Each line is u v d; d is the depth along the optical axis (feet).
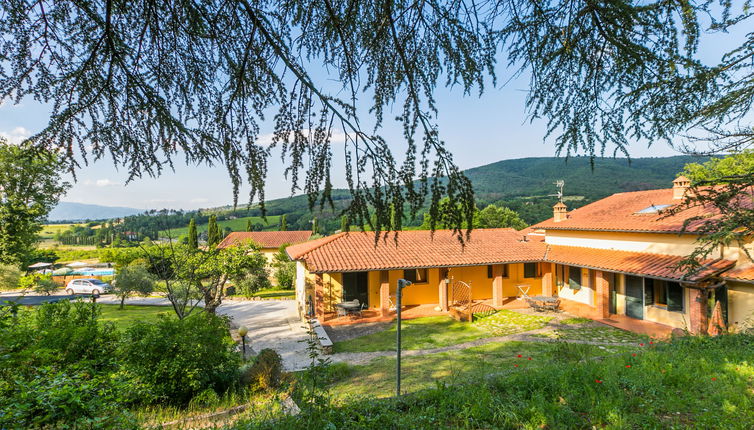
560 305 59.21
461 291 64.39
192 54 9.17
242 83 8.97
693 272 22.08
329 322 54.19
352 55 9.51
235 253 57.93
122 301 76.23
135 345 23.75
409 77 8.37
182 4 8.13
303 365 37.11
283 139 8.77
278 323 57.72
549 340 41.73
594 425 14.76
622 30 8.60
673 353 24.27
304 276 59.62
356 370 34.17
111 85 9.05
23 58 8.25
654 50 8.81
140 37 8.67
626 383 19.04
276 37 8.18
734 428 13.92
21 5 7.86
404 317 55.88
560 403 16.44
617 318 50.55
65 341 21.09
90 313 26.48
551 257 59.21
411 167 8.20
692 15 8.05
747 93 13.51
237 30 8.55
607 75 9.96
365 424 14.07
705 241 20.97
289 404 17.54
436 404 16.66
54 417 12.89
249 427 14.56
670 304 45.42
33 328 22.27
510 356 36.11
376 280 61.62
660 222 47.32
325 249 59.57
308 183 8.61
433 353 39.09
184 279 52.21
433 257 58.39
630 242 51.21
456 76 9.77
